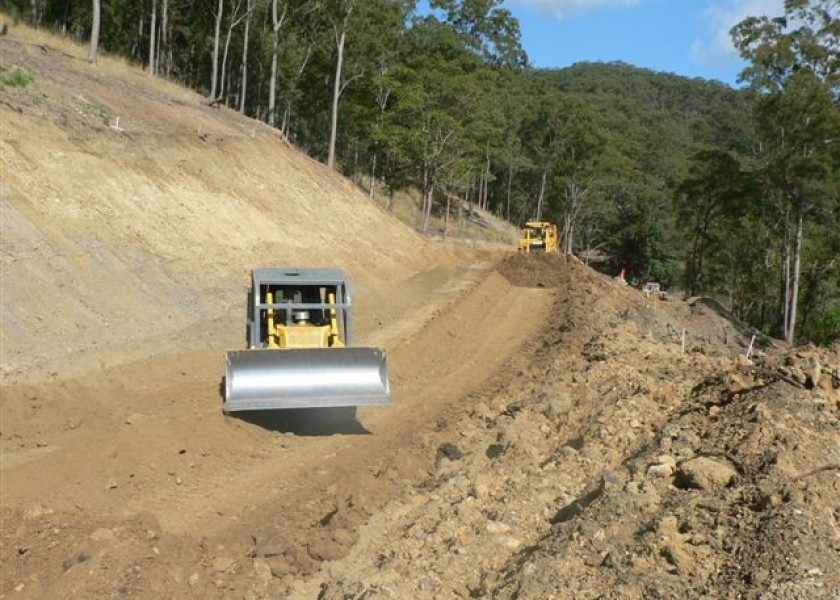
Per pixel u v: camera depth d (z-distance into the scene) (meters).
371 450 10.60
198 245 19.56
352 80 49.12
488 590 6.32
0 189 15.14
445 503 8.37
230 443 10.49
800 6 37.31
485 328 20.70
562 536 7.00
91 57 29.25
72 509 8.02
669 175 90.56
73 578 6.33
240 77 54.53
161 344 14.61
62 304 13.83
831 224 42.00
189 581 6.64
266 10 46.94
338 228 28.81
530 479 8.82
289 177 29.34
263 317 12.27
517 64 84.25
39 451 9.52
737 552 6.40
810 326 43.62
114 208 17.91
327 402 10.66
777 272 47.53
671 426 9.88
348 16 42.38
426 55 55.69
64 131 18.88
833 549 6.25
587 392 11.98
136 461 9.39
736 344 32.88
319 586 6.79
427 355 17.44
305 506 8.34
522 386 14.09
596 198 72.25
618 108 119.25
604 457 9.45
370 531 7.73
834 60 36.81
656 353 15.83
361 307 22.09
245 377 10.76
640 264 74.62
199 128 26.33
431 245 34.53
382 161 63.22
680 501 7.47
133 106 24.95
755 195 48.59
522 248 37.31
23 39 29.06
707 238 54.12
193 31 50.38
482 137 60.78
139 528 7.38
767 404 10.06
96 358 13.00
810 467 8.03
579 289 26.45
